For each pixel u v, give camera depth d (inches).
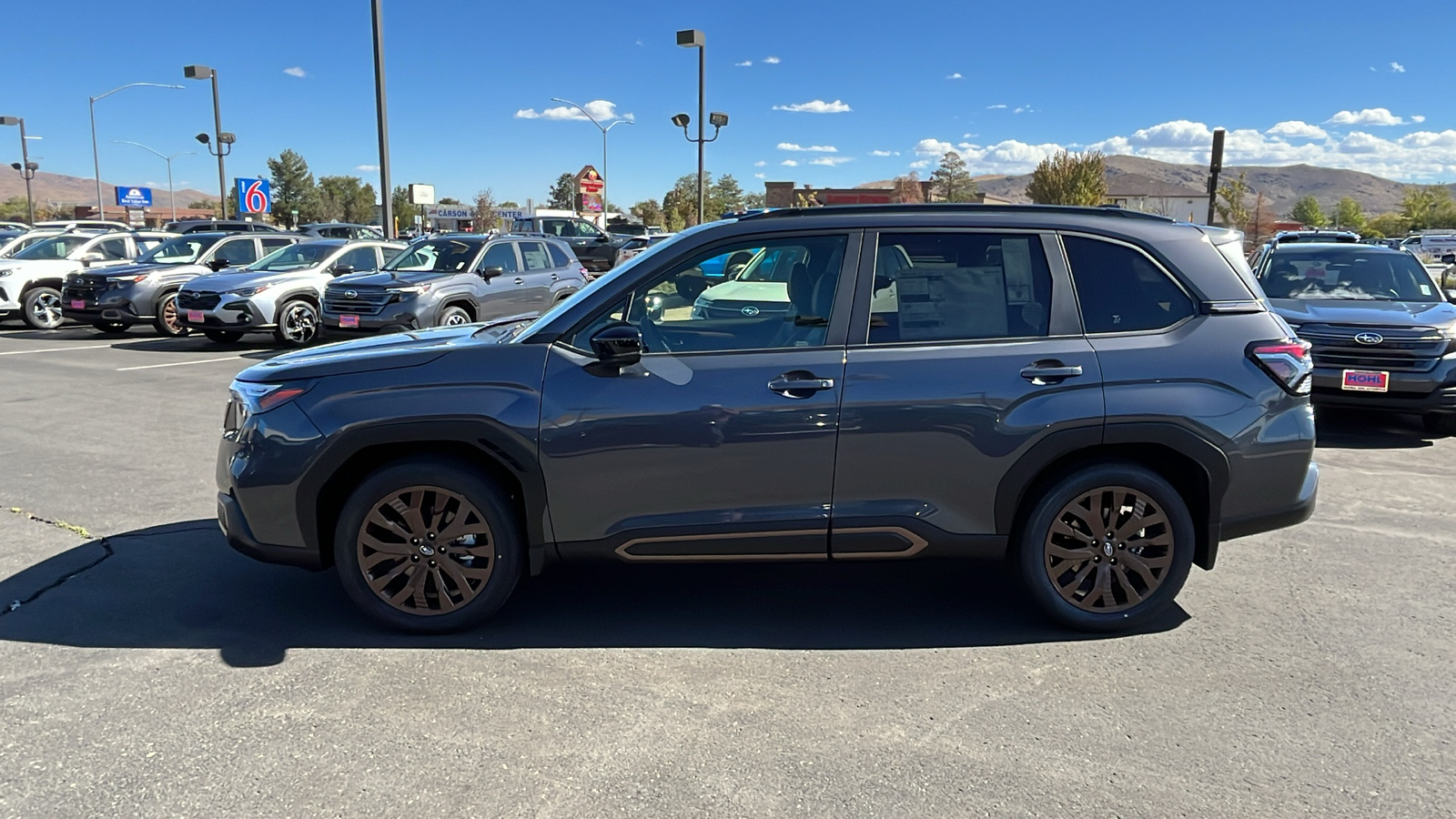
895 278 155.1
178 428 325.7
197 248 675.4
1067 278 155.7
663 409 149.0
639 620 164.9
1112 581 157.6
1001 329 154.1
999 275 155.8
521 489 153.4
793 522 152.1
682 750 122.3
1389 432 339.0
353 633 157.9
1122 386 151.1
